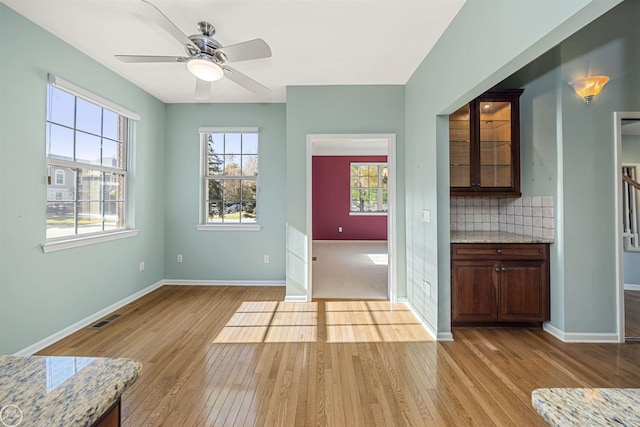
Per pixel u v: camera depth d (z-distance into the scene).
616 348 2.37
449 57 2.29
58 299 2.52
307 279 3.50
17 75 2.16
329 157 7.87
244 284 4.16
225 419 1.60
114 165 3.29
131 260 3.47
